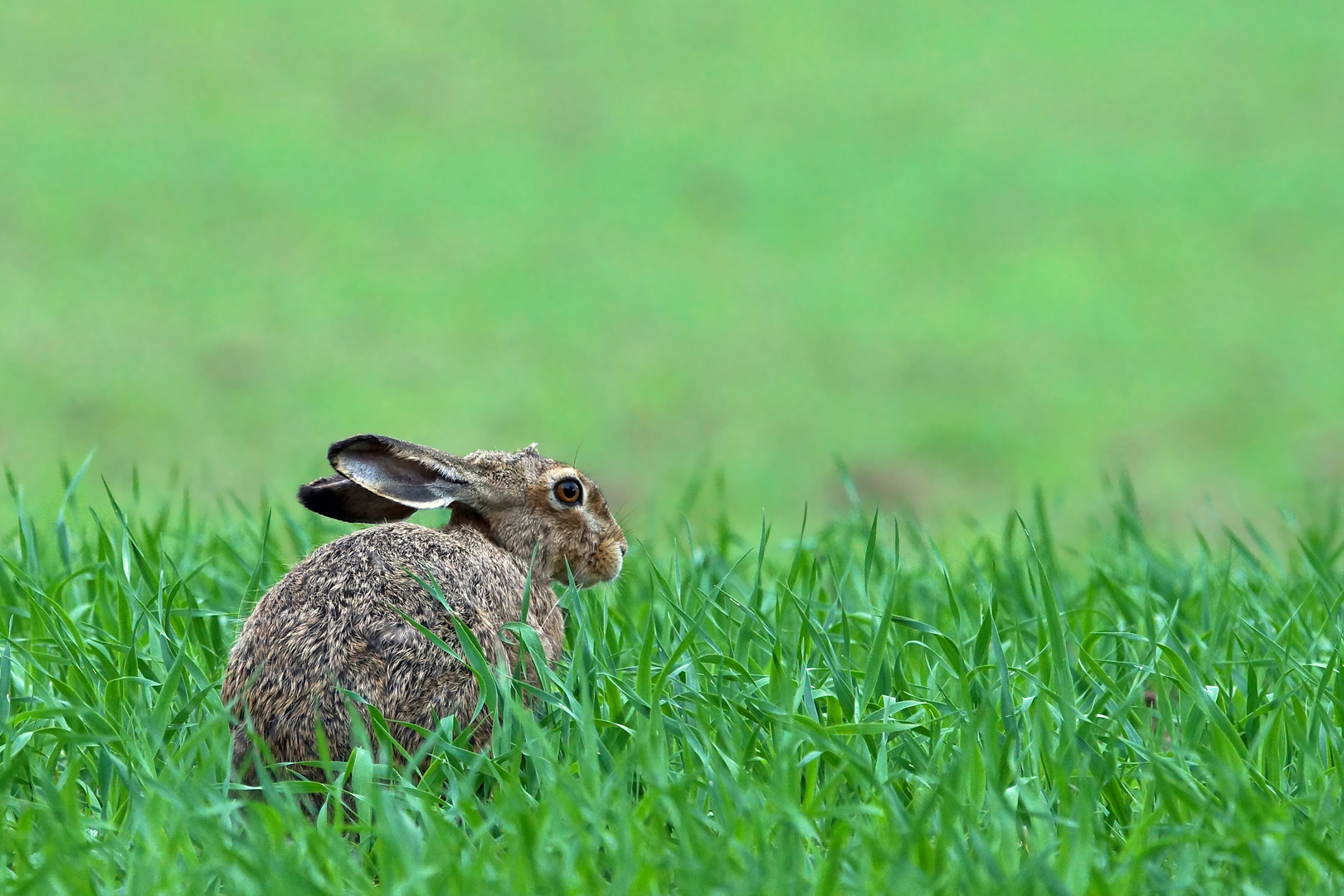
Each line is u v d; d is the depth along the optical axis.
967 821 7.00
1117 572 11.90
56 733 7.76
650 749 7.51
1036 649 9.96
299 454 30.84
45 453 30.39
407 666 8.36
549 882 6.55
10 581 10.84
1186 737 8.37
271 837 7.01
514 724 8.35
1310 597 10.61
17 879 6.90
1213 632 9.66
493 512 10.12
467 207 46.53
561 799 7.15
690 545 11.69
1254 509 28.22
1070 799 7.48
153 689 8.97
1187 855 7.00
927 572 12.05
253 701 8.38
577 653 8.47
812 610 10.46
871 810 7.14
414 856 6.98
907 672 9.67
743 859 6.73
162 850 7.01
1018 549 14.01
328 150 49.81
